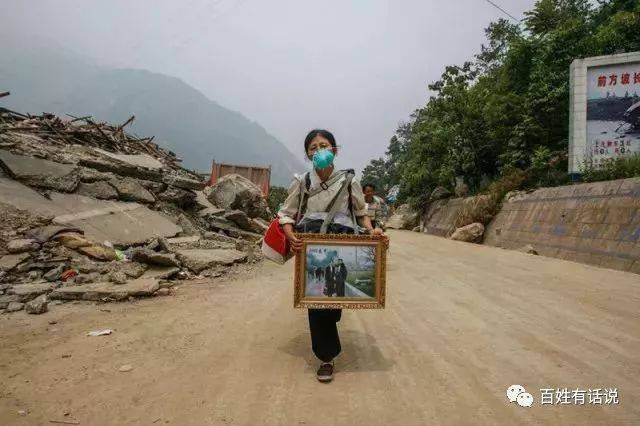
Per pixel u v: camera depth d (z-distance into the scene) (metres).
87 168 8.55
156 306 4.79
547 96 16.05
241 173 17.52
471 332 4.18
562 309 5.09
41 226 6.28
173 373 3.03
